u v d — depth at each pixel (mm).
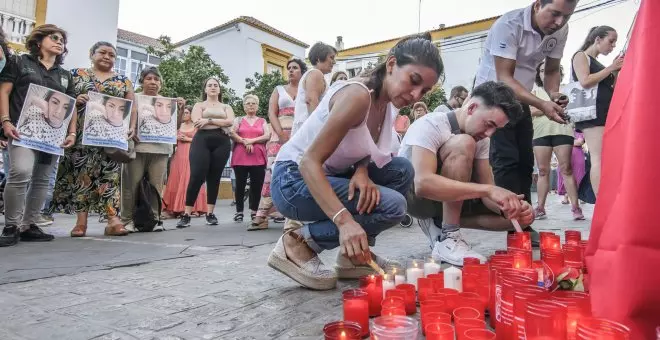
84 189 4195
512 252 2262
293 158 2270
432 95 13578
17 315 1791
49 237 3893
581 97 4105
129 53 19750
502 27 3375
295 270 2234
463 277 1924
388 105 2238
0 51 3438
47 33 3816
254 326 1703
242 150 5484
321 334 1616
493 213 3283
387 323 1292
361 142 2049
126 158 4242
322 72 4059
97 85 4297
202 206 6797
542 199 5746
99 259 2986
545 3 3225
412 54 1897
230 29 22766
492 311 1733
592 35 4258
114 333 1609
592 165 4129
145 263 2900
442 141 2793
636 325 1176
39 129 3621
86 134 4023
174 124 4770
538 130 5629
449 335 1243
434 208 3207
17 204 3576
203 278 2486
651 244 1173
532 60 3508
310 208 2227
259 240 4012
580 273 1835
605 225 1357
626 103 1411
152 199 4723
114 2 9156
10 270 2588
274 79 13992
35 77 3652
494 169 3559
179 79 12523
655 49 1211
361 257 1866
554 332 1118
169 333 1617
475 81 3707
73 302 1986
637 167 1201
